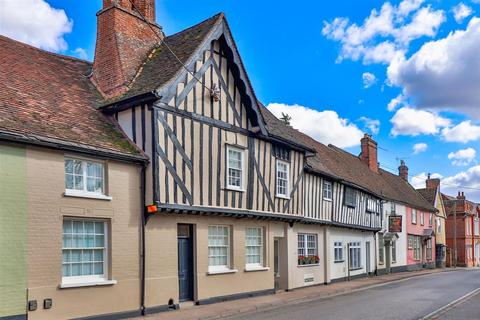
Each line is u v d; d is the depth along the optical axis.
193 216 14.49
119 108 13.65
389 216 32.78
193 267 14.55
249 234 17.34
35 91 12.88
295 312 13.49
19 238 10.24
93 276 11.81
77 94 14.16
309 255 21.44
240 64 15.94
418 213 40.47
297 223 20.33
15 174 10.32
